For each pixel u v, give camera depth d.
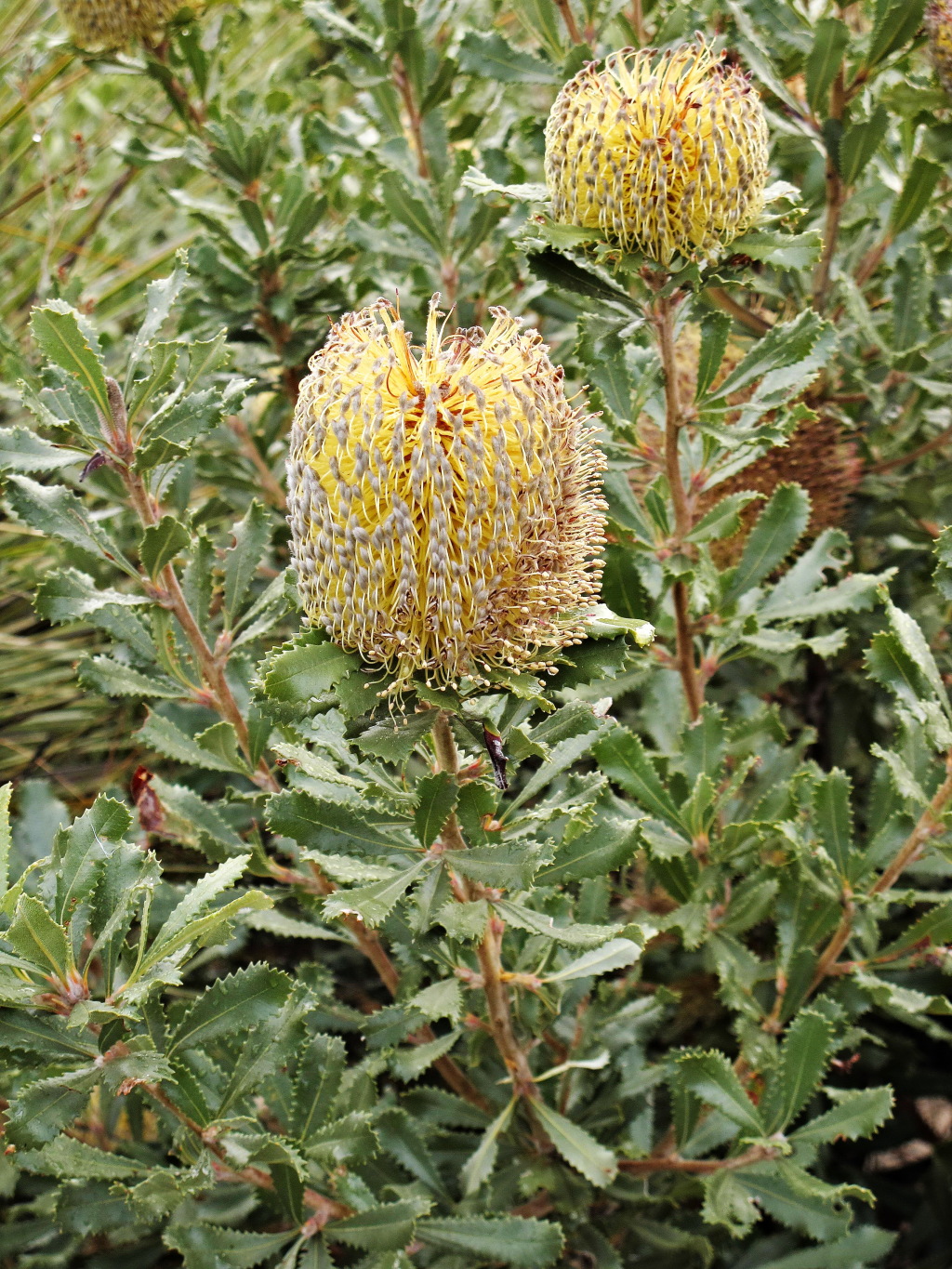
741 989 0.67
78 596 0.61
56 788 0.93
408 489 0.45
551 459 0.46
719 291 0.77
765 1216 0.75
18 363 0.76
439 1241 0.59
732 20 0.77
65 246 1.04
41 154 0.92
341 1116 0.61
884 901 0.64
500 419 0.45
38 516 0.60
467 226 0.83
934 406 0.80
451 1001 0.55
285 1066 0.63
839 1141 0.84
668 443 0.65
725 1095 0.61
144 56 0.86
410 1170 0.63
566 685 0.49
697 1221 0.72
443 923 0.51
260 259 0.82
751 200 0.56
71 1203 0.56
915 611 0.83
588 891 0.65
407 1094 0.66
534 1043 0.64
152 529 0.59
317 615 0.48
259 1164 0.58
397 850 0.52
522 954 0.61
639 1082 0.67
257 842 0.64
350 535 0.45
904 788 0.61
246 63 1.17
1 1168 0.65
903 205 0.75
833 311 0.79
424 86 0.82
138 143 0.85
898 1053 0.81
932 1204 0.82
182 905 0.51
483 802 0.50
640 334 0.69
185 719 0.79
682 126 0.54
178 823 0.66
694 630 0.69
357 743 0.48
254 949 0.88
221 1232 0.57
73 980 0.51
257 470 0.88
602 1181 0.58
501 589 0.46
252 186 0.86
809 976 0.66
